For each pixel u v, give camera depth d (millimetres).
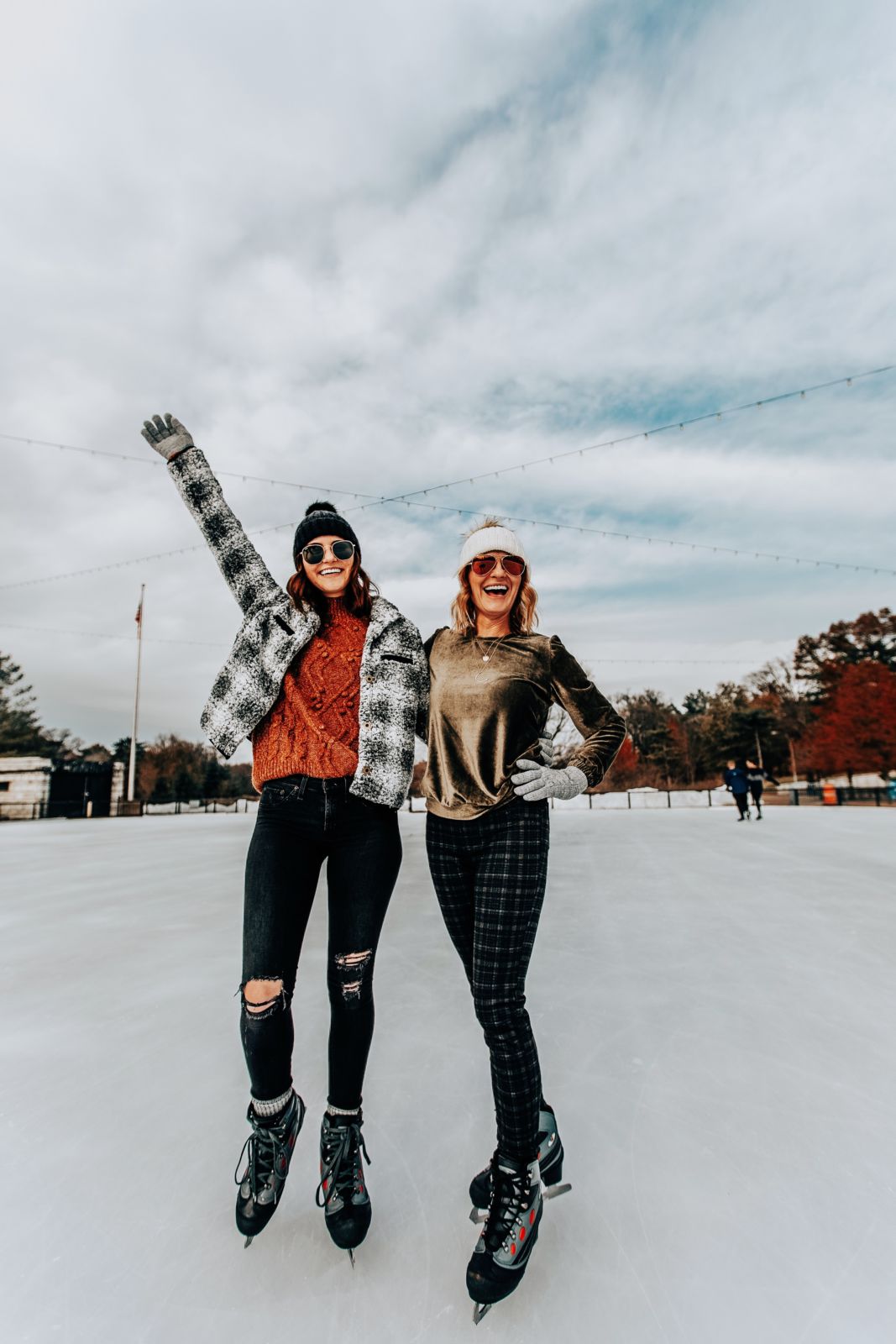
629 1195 1381
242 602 1578
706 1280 1139
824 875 5441
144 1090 1865
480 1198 1314
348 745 1404
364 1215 1223
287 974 1249
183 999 2615
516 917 1303
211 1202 1385
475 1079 1892
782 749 42625
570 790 1374
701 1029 2227
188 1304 1106
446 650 1557
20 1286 1146
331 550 1552
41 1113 1743
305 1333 1044
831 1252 1198
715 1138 1580
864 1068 1923
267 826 1350
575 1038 2170
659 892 4789
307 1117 1739
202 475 1697
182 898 4934
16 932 3826
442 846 1440
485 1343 1016
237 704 1441
